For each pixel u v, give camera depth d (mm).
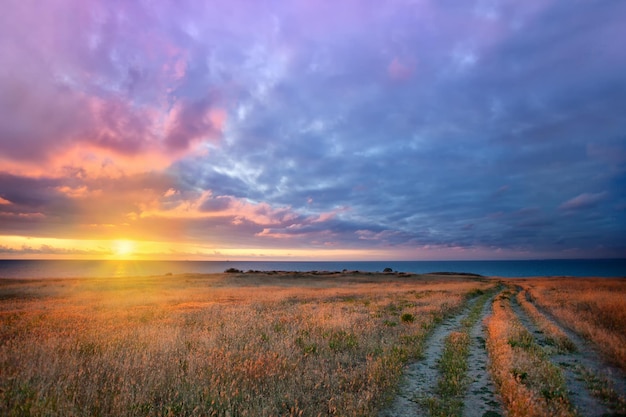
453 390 7082
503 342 10180
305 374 7570
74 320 14469
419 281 54469
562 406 5637
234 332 11430
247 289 35906
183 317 15461
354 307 19625
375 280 56500
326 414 5930
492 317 16500
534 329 13594
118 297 26406
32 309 19156
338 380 7387
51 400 5633
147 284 42656
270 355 8703
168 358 8430
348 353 9578
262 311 17969
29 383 6570
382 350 9828
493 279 61844
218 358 8398
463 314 18734
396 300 23797
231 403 6234
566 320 14188
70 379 6805
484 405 6383
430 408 6262
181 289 35562
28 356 8164
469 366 8922
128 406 5855
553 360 8891
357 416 5781
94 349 9148
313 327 12594
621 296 20328
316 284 46781
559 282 41938
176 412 5926
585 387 6926
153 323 13562
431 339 12242
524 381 6996
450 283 49125
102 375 7219
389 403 6566
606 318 13883
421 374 8406
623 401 5895
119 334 11031
